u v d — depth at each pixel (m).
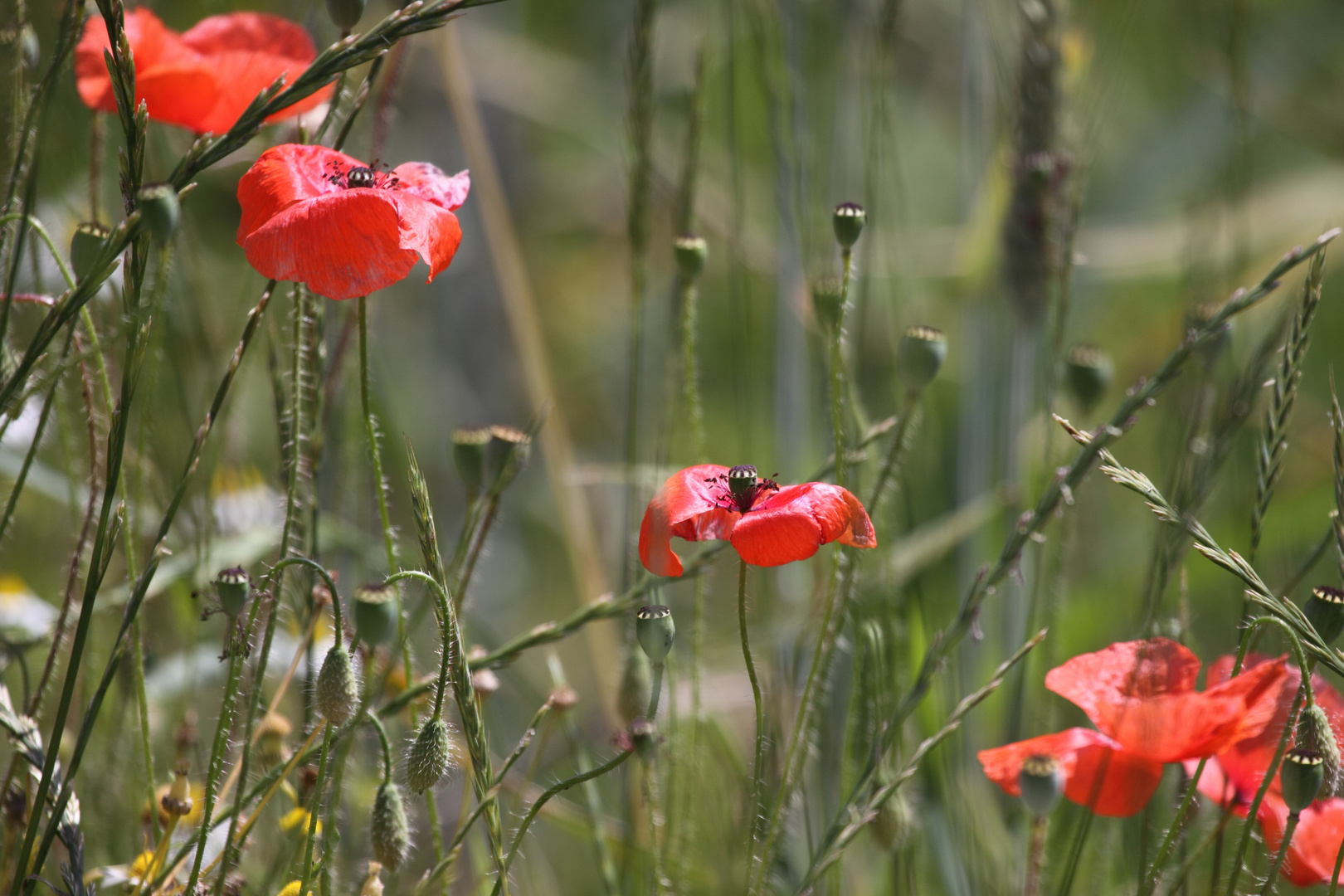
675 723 2.49
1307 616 2.35
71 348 2.36
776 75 2.63
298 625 2.49
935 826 2.52
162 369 2.57
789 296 2.69
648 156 2.52
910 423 2.42
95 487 2.37
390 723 2.50
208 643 2.58
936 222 5.41
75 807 2.35
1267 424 2.37
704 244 2.44
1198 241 2.94
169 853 2.40
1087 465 2.35
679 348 2.54
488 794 2.33
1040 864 2.40
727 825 2.51
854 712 2.46
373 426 2.35
